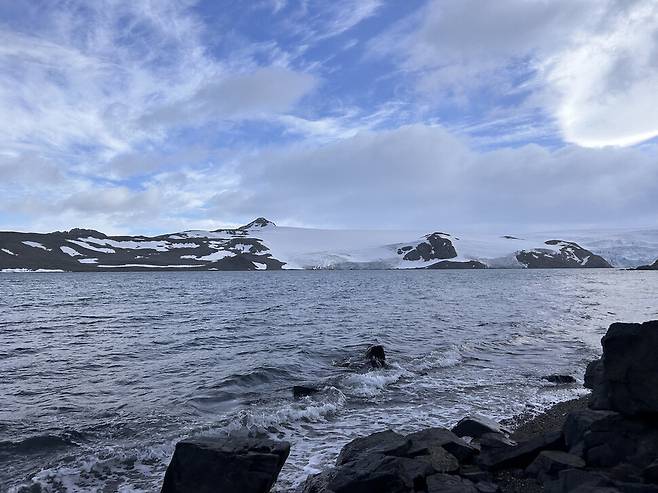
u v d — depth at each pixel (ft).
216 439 28.14
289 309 148.87
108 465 33.06
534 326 103.91
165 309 156.25
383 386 53.93
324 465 33.09
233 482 25.59
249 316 130.31
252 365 65.26
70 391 52.47
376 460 27.91
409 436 32.35
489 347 78.69
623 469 26.13
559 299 181.78
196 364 66.90
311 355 72.84
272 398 49.52
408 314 130.82
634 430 28.68
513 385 54.60
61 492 29.25
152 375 60.29
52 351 78.13
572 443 30.32
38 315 139.44
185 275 560.20
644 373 29.40
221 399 49.37
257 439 28.55
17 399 49.26
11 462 33.71
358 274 563.89
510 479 28.07
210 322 117.60
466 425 36.55
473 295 207.62
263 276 515.50
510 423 41.14
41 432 39.22
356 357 70.18
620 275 495.41
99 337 93.76
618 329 31.58
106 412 44.68
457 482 26.09
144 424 41.27
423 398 49.47
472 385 54.54
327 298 195.62
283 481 30.55
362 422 42.24
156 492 29.27
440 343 82.33
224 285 328.49
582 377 58.80
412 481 25.99
